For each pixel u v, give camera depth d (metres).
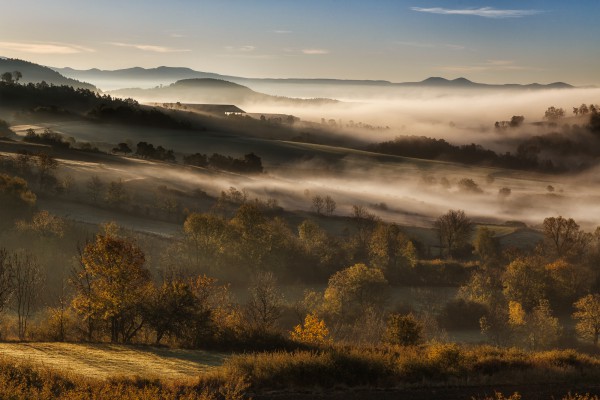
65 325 43.28
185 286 42.56
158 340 41.16
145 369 30.55
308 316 49.97
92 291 44.97
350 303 80.88
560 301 96.25
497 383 28.88
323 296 87.94
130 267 43.09
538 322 74.00
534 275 94.50
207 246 97.38
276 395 25.81
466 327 81.00
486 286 93.12
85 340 42.12
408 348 35.69
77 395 21.88
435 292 95.25
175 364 32.59
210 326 40.75
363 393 26.67
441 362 30.89
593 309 75.69
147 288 43.78
